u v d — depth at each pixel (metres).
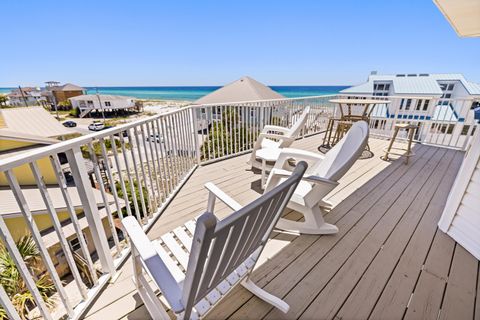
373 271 1.41
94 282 1.29
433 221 1.92
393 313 1.15
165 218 2.02
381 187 2.55
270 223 0.97
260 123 4.05
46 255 0.98
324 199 2.30
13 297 2.02
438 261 1.48
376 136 4.97
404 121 4.64
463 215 1.61
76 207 5.15
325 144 4.35
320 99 5.34
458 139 3.99
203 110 3.34
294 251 1.57
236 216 0.57
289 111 4.63
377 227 1.84
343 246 1.62
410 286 1.30
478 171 1.50
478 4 1.75
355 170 3.07
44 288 2.29
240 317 1.13
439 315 1.14
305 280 1.34
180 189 2.58
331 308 1.18
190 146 3.03
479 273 1.39
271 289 1.28
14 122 9.76
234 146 3.87
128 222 0.98
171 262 1.06
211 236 0.53
